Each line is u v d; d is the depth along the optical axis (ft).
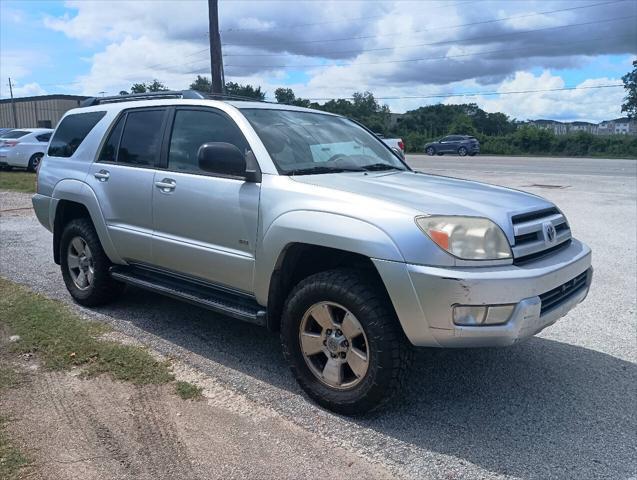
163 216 15.11
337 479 9.77
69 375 13.39
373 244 10.91
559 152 159.84
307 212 11.97
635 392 13.15
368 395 11.32
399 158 16.98
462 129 189.47
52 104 177.06
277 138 13.93
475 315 10.39
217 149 12.87
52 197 18.84
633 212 38.45
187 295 14.84
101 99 19.75
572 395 12.96
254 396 12.62
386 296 11.34
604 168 86.17
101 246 17.60
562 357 15.05
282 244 12.25
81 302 18.43
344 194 11.86
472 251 10.63
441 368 14.28
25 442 10.62
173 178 14.84
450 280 10.28
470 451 10.68
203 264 14.21
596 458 10.52
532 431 11.41
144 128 16.43
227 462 10.17
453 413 12.07
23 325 16.35
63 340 15.31
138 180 15.80
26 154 68.44
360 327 11.37
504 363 14.62
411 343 11.07
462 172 77.10
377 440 10.99
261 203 12.79
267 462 10.19
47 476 9.65
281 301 13.11
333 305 11.76
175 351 14.97
